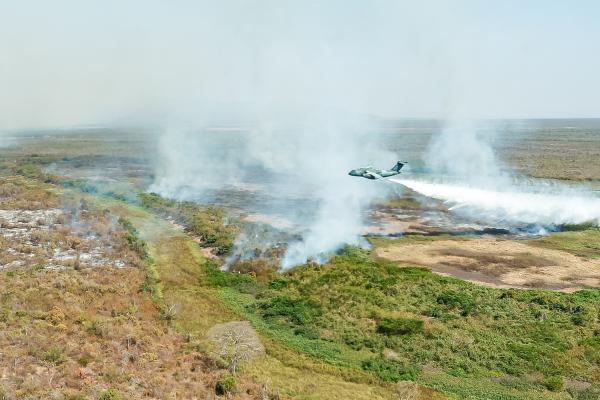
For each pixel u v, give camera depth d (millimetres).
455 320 45344
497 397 35125
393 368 38531
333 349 41281
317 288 51969
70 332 39062
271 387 35375
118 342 38625
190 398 32562
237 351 39219
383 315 46094
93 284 48406
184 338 41500
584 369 38281
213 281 54156
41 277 49062
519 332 43406
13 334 36844
